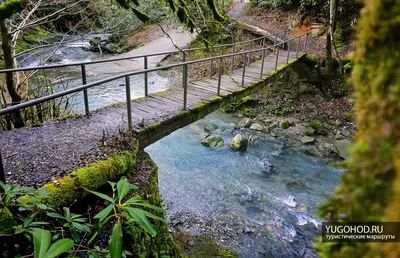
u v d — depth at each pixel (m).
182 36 13.52
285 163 6.05
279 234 4.10
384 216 0.40
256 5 13.48
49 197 1.92
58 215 1.77
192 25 3.78
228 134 7.28
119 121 3.63
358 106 0.49
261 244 3.92
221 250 3.75
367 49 0.47
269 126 7.79
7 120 3.87
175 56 11.75
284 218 4.42
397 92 0.41
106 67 11.26
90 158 2.60
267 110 8.51
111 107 4.21
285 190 5.13
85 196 2.28
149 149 6.37
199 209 4.57
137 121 3.67
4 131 3.16
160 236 2.77
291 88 8.95
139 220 1.48
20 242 1.68
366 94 0.47
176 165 5.79
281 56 9.17
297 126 7.72
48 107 4.54
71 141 2.96
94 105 7.54
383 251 0.40
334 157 6.34
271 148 6.68
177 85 9.76
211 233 4.07
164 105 4.38
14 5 2.07
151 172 3.04
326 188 5.21
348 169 0.48
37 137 3.03
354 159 0.46
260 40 10.73
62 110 5.49
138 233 2.30
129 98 3.25
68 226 1.82
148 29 15.37
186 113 4.12
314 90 8.83
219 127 7.65
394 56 0.42
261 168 5.82
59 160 2.53
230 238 4.00
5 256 1.59
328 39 7.97
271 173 5.66
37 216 1.85
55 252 1.21
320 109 8.29
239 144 6.46
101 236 2.09
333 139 7.17
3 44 3.78
